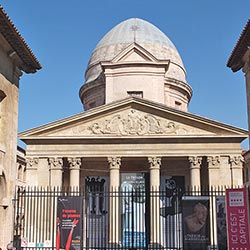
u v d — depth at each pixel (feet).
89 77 191.11
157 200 128.26
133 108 140.77
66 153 139.23
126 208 127.34
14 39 70.74
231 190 66.03
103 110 140.15
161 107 139.13
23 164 192.85
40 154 139.23
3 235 70.69
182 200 73.97
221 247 69.62
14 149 75.82
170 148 137.90
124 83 171.42
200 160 136.98
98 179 139.44
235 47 73.72
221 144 137.80
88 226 130.52
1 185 72.23
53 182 136.98
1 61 71.46
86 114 140.05
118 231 126.31
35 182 137.39
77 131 140.46
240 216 64.95
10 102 75.31
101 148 139.03
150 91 170.60
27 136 139.33
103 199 133.28
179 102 184.14
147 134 138.51
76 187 127.44
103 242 126.52
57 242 71.97
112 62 173.06
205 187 143.84
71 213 72.59
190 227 72.95
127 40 190.49
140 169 151.53
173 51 193.77
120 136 138.21
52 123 139.54
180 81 184.03
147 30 194.80
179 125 139.33
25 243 77.51
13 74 76.89
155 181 134.21
